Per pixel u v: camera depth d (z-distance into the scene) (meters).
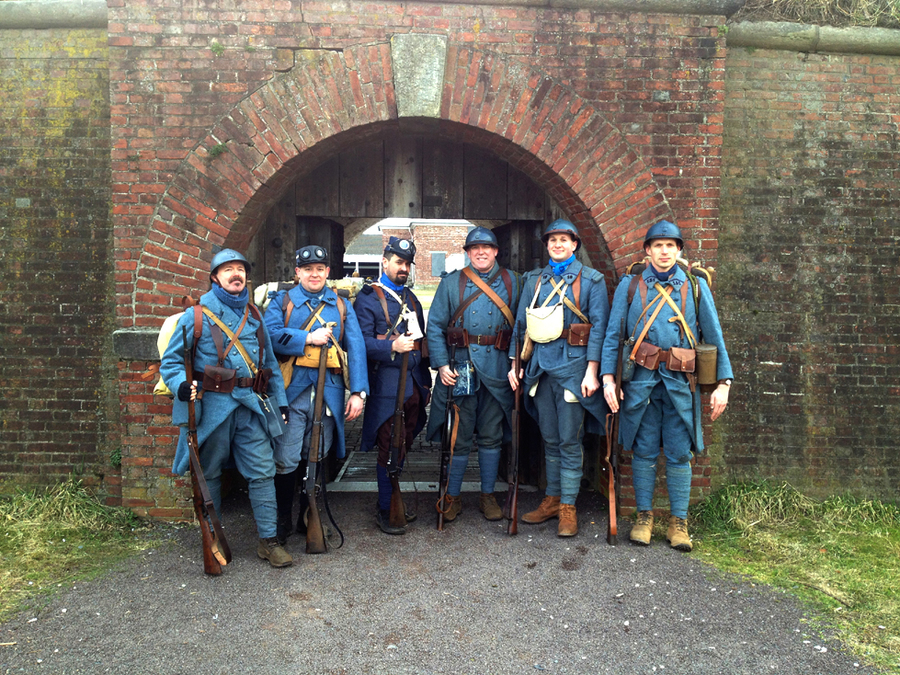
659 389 3.51
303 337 3.38
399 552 3.52
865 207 4.37
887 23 4.29
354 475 5.19
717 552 3.59
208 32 3.85
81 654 2.50
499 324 3.87
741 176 4.32
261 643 2.59
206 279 3.93
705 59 4.03
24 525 3.74
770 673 2.43
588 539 3.73
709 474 4.20
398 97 3.92
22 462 4.25
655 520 4.08
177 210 3.87
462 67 3.95
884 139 4.36
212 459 3.25
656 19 4.00
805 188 4.34
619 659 2.52
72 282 4.18
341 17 3.89
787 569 3.38
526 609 2.90
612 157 4.03
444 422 3.93
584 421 3.99
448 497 3.95
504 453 5.12
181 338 3.07
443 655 2.53
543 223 5.01
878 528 4.04
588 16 3.98
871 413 4.43
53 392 4.22
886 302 4.40
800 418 4.41
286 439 3.44
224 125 3.87
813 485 4.43
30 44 4.11
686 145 4.05
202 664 2.44
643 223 4.06
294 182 4.58
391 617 2.81
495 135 4.02
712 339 3.48
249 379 3.17
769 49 4.29
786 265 4.36
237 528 3.87
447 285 3.91
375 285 3.79
